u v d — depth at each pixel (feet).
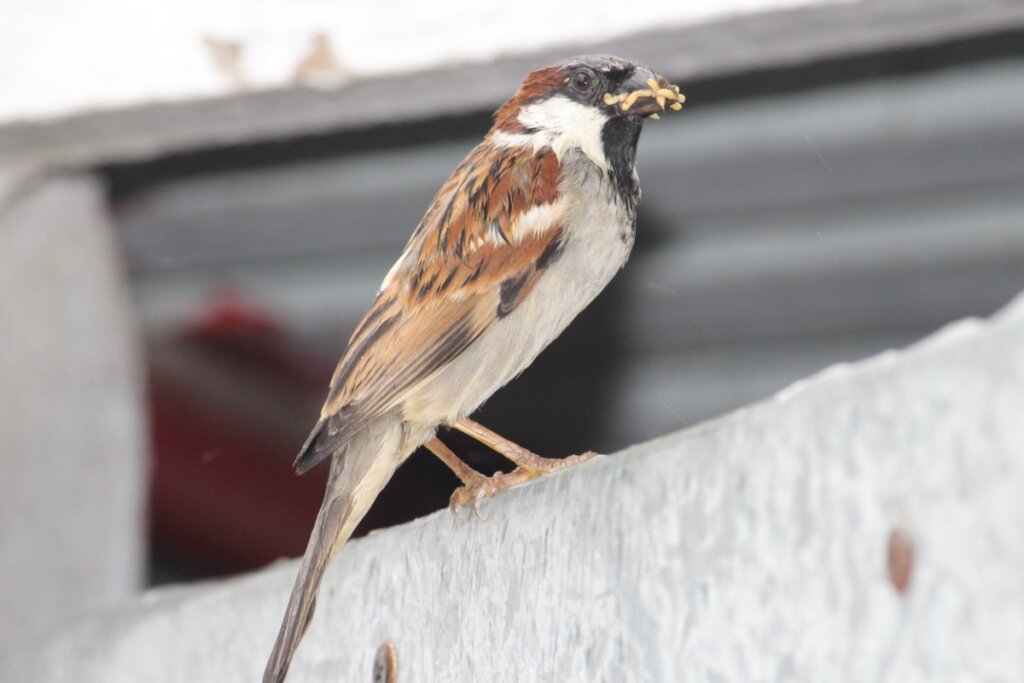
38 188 34.01
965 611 10.75
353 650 20.40
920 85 33.47
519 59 28.73
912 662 11.27
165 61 30.45
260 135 32.09
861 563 11.84
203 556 44.93
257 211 38.88
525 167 25.99
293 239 40.24
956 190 37.68
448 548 18.57
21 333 34.32
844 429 12.05
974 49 31.45
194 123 31.53
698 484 13.93
